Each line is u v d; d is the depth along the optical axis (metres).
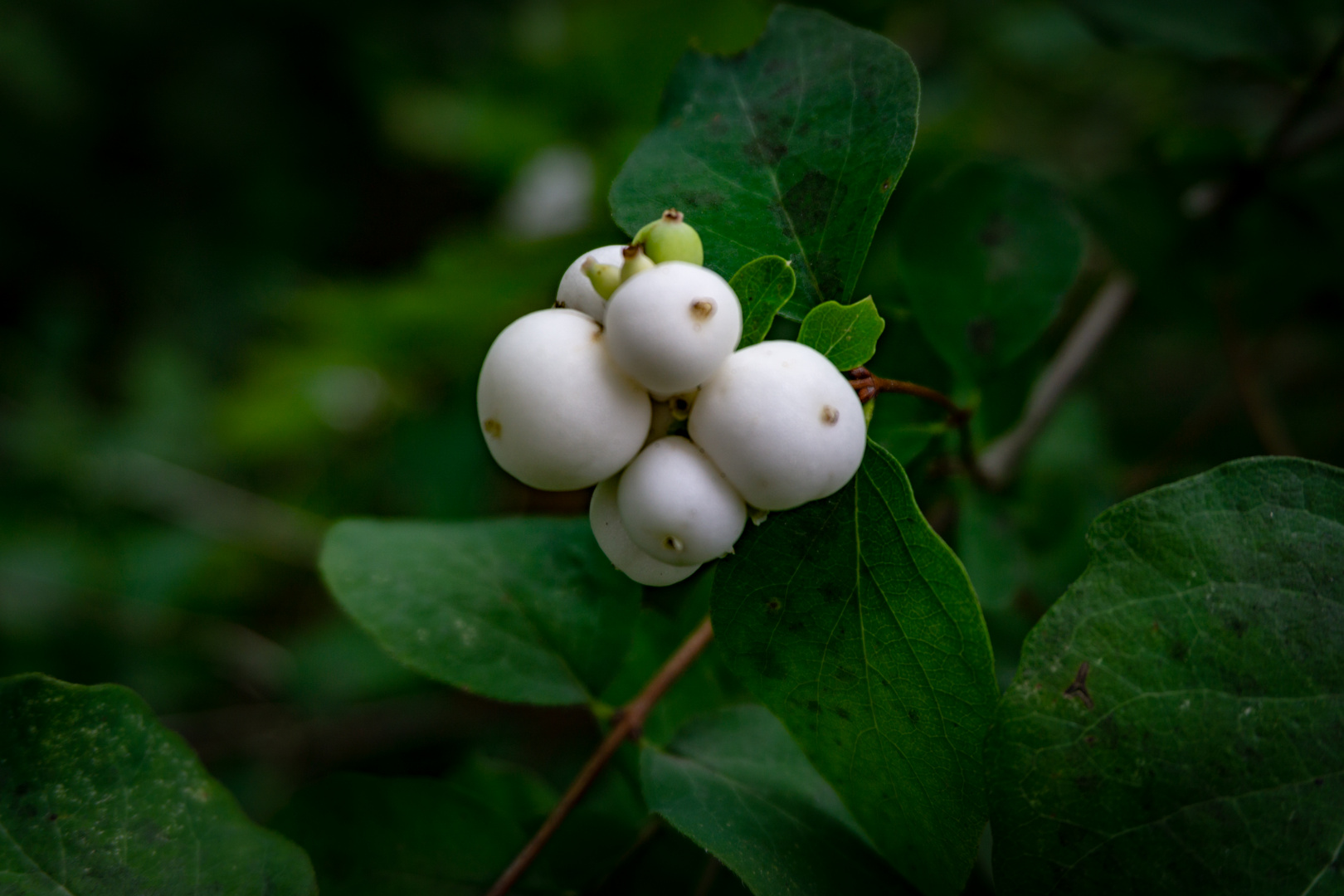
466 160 0.46
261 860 0.16
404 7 0.60
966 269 0.20
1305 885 0.14
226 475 0.50
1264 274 0.29
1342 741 0.14
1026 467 0.26
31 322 0.58
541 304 0.36
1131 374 0.38
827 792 0.17
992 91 0.42
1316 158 0.26
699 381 0.13
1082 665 0.14
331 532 0.19
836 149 0.16
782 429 0.13
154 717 0.16
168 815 0.16
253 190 0.63
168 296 0.61
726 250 0.16
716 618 0.15
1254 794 0.14
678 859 0.18
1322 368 0.34
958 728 0.15
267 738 0.35
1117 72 0.41
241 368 0.58
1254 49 0.25
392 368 0.43
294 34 0.63
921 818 0.15
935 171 0.28
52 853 0.16
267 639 0.45
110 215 0.62
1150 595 0.15
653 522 0.13
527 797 0.22
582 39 0.36
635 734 0.18
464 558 0.19
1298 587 0.14
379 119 0.60
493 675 0.18
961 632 0.15
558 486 0.14
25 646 0.38
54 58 0.59
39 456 0.45
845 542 0.15
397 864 0.18
